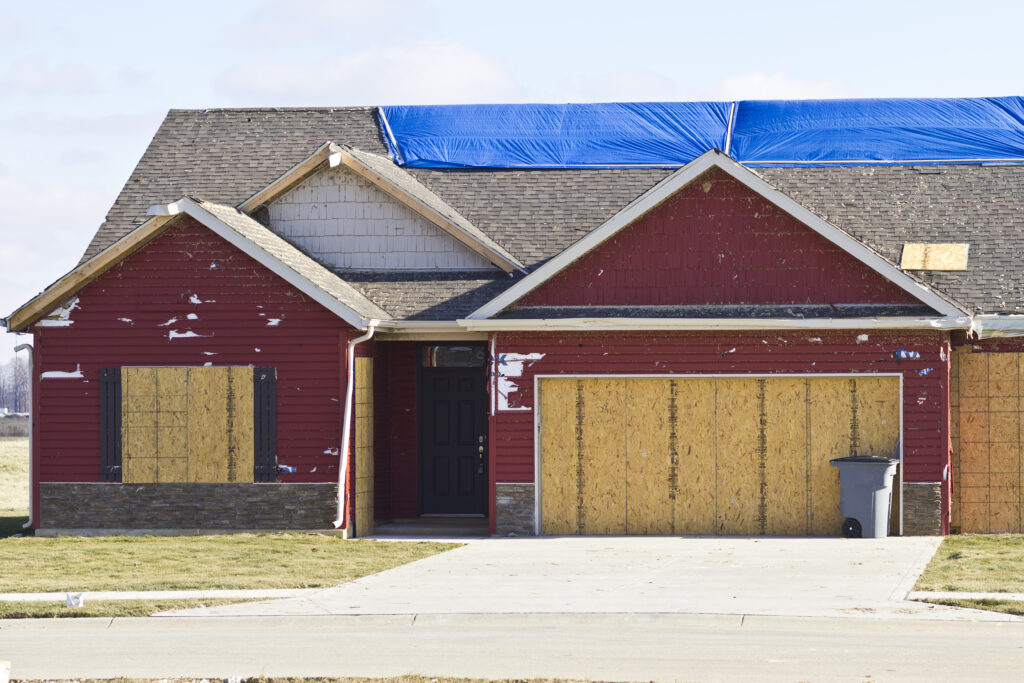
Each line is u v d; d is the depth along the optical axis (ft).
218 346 107.45
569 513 106.73
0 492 176.14
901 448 102.12
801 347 103.81
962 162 124.98
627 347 105.60
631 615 68.85
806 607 70.95
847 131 131.64
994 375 104.83
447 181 130.21
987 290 106.32
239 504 107.04
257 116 140.15
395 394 120.16
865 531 100.68
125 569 88.38
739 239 104.94
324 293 104.78
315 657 61.31
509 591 77.87
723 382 105.29
